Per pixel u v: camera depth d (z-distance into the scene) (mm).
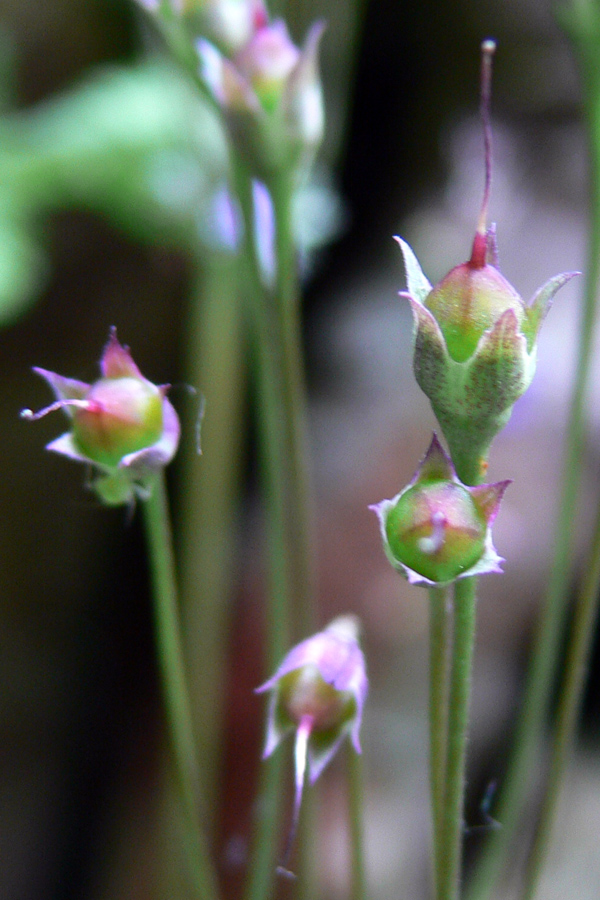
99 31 397
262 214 167
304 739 137
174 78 282
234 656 327
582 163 473
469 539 132
